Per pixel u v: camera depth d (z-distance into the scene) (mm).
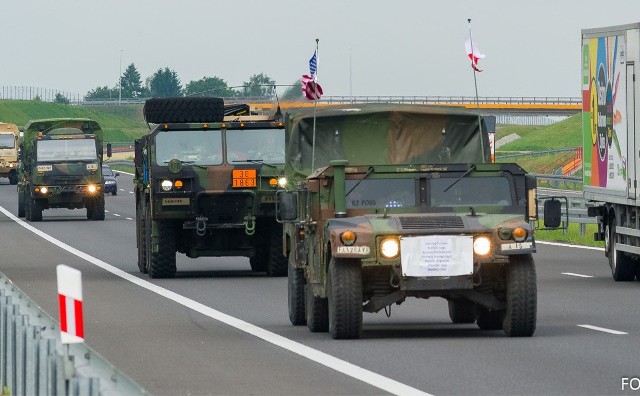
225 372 29297
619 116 56531
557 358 31109
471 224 34531
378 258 34219
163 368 30062
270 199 62219
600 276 58844
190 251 62969
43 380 20281
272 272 61406
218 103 63125
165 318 42094
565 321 39969
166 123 62625
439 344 34031
